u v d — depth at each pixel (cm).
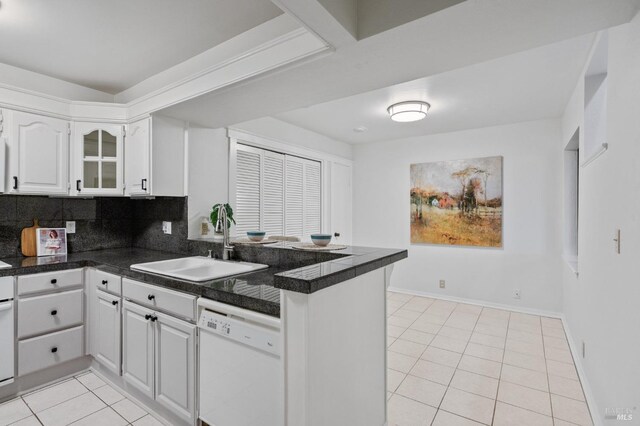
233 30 213
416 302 445
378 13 149
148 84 280
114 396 222
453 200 452
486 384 243
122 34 216
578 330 273
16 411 205
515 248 413
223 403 157
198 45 231
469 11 134
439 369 265
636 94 132
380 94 313
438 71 188
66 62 253
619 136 155
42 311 230
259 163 371
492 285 427
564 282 366
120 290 221
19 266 223
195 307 171
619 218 157
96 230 309
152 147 259
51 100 252
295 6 132
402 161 493
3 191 229
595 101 241
